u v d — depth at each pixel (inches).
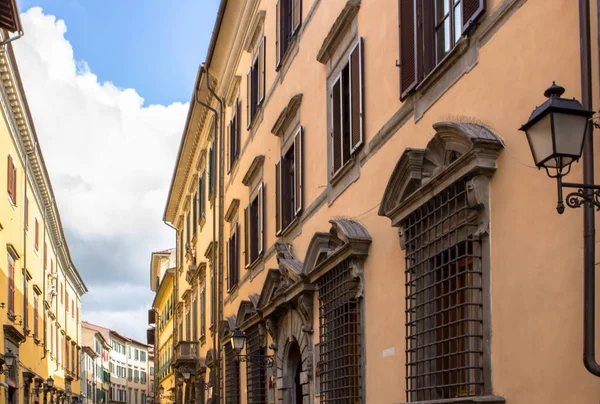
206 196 1254.9
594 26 251.3
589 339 235.3
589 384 246.2
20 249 1149.1
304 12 639.8
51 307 1590.8
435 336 365.7
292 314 631.2
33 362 1309.1
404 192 394.0
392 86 434.9
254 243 821.9
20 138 1131.3
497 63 316.2
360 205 482.9
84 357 2928.2
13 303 1075.9
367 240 457.7
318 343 558.6
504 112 308.3
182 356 1330.0
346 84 523.8
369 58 473.4
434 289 368.8
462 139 329.1
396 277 417.4
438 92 372.8
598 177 245.1
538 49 285.4
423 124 389.4
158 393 2347.4
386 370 425.7
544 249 275.4
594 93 249.1
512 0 305.0
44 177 1358.3
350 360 484.4
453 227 344.8
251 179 838.5
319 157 581.6
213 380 1037.8
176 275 1756.9
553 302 268.2
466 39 341.4
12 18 813.2
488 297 313.4
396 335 413.7
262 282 772.0
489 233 314.3
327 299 528.7
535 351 277.9
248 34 875.4
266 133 780.6
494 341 307.3
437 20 385.4
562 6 271.0
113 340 4286.4
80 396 2290.8
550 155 215.9
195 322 1390.3
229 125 1024.9
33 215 1305.4
